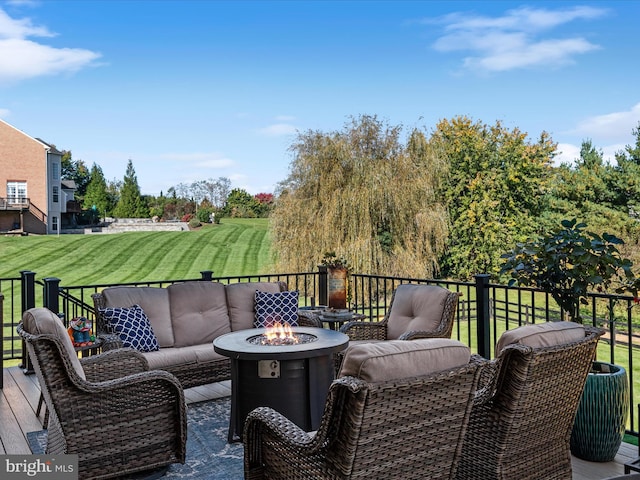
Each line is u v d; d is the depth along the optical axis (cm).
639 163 1598
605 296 319
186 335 456
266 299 493
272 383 328
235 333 388
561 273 327
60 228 3334
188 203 4359
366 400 157
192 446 324
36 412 386
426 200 1357
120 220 4066
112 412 269
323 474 174
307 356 324
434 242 1381
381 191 1293
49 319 254
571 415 239
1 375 461
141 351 415
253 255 2461
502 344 212
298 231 1338
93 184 4644
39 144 3080
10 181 3019
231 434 330
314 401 335
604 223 1522
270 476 204
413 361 167
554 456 237
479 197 1811
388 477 171
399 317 445
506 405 212
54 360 252
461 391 181
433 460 182
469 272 1783
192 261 2339
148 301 454
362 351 163
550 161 1906
